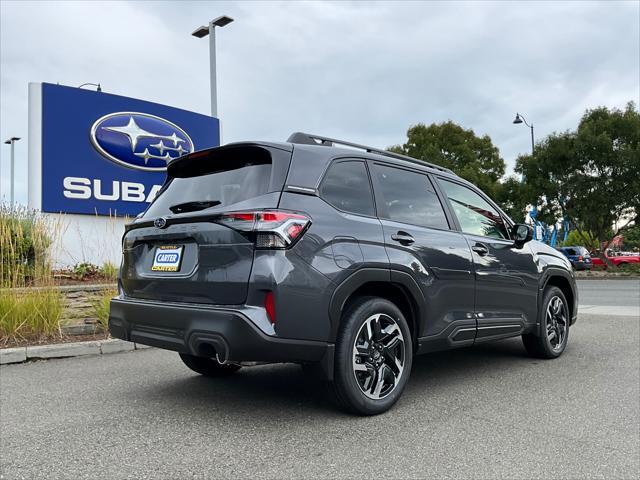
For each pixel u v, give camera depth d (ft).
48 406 12.48
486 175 96.84
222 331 9.93
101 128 34.88
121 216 35.53
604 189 77.56
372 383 11.66
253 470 8.84
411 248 12.59
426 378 15.26
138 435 10.49
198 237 10.86
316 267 10.52
